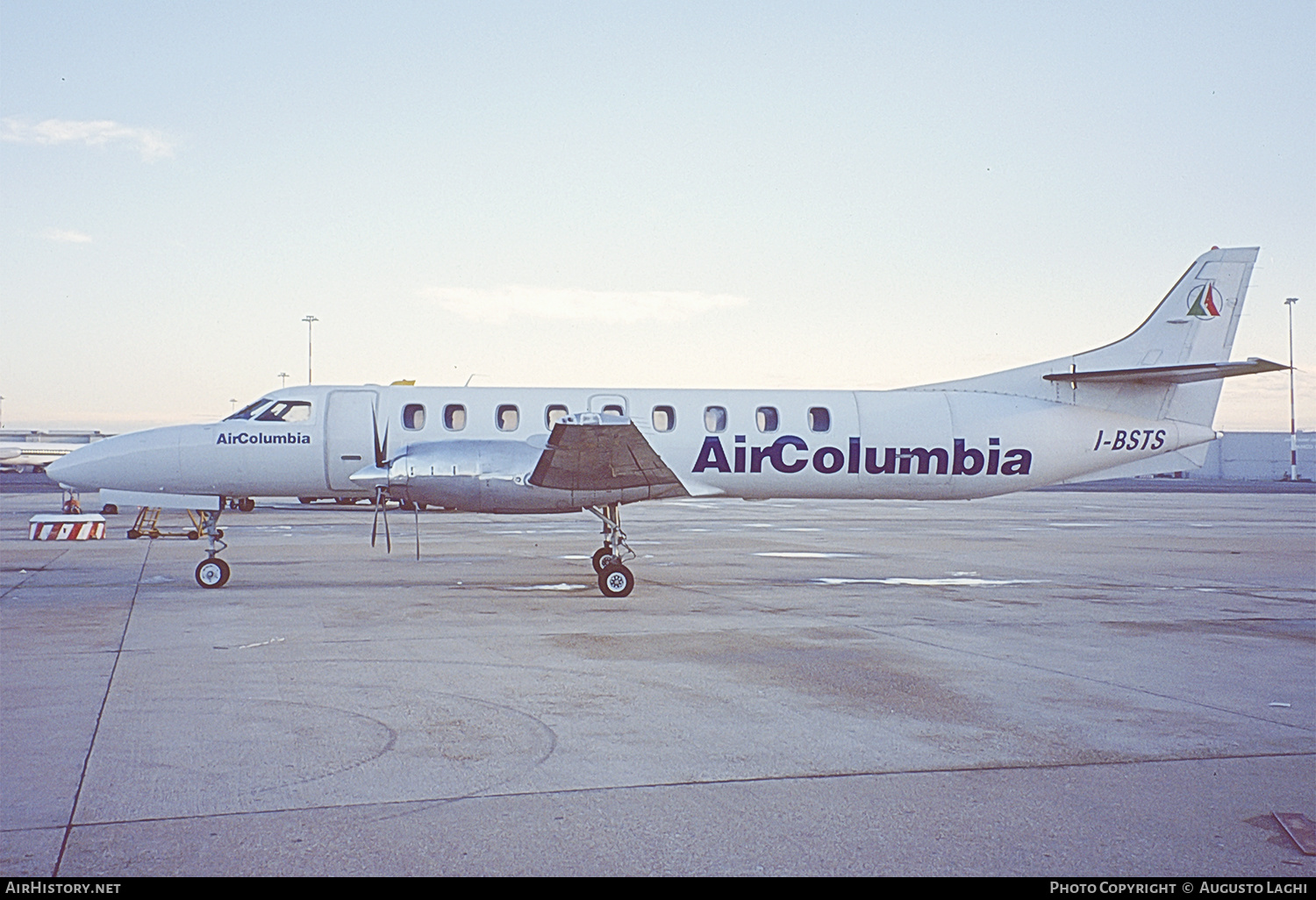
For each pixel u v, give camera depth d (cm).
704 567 1808
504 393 1728
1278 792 584
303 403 1664
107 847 484
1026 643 1063
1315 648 1053
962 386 1925
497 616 1202
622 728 707
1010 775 612
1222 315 1983
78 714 723
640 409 1756
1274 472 9356
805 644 1038
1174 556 2109
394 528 2722
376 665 905
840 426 1805
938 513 3825
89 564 1747
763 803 559
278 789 571
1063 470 1925
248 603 1288
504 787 580
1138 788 590
